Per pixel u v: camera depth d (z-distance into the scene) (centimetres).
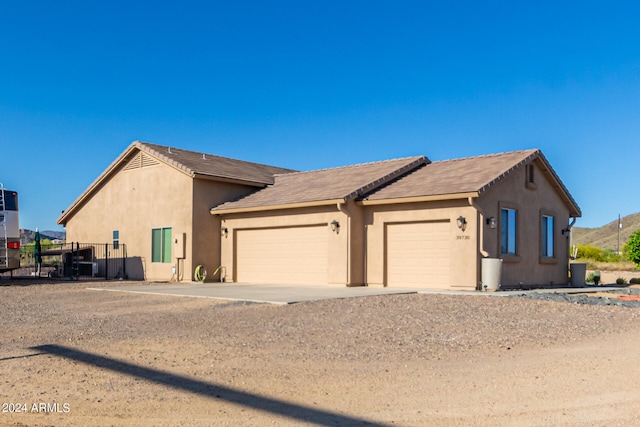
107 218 2734
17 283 2266
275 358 820
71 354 838
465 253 1780
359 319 1168
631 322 1190
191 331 1041
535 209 2091
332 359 817
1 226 2183
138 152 2594
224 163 2727
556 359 823
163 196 2469
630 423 541
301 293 1638
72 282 2345
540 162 2108
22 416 561
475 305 1365
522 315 1233
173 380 695
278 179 2677
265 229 2286
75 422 545
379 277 1977
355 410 583
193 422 545
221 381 692
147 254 2525
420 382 693
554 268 2197
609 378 709
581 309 1336
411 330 1050
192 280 2327
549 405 598
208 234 2394
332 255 2025
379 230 1986
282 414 570
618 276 3316
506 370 755
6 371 738
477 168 2019
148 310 1333
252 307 1338
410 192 1916
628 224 10131
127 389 655
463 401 614
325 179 2392
